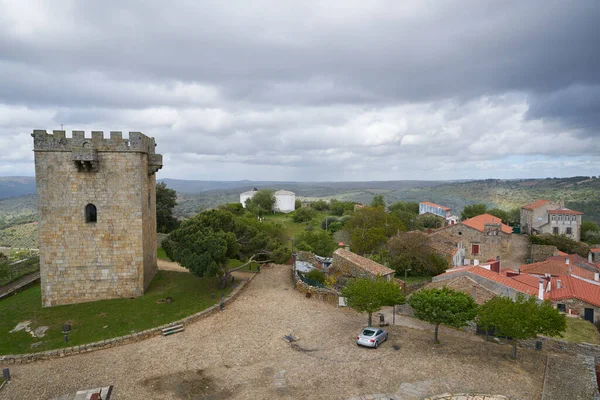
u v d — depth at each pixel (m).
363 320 42.34
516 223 121.31
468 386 28.42
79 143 40.84
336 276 55.66
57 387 27.91
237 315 41.75
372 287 39.06
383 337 36.22
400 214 111.06
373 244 72.88
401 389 27.97
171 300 42.91
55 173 40.81
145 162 44.59
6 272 51.78
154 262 50.41
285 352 33.75
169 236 48.25
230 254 47.69
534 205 105.44
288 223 122.56
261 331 38.03
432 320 35.69
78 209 41.44
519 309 32.41
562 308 45.47
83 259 41.81
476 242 79.06
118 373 29.88
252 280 54.81
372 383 28.77
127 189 42.00
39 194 40.69
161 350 33.66
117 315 38.97
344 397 26.92
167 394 27.05
